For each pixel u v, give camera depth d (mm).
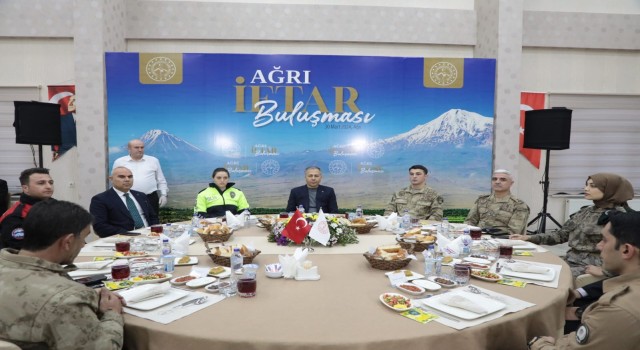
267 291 1851
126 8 5395
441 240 2545
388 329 1446
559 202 6012
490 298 1765
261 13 5492
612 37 5918
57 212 1470
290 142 5320
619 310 1315
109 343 1352
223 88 5195
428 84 5312
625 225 1459
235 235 3109
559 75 5961
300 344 1341
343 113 5316
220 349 1366
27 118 4480
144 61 5051
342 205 5406
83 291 1403
